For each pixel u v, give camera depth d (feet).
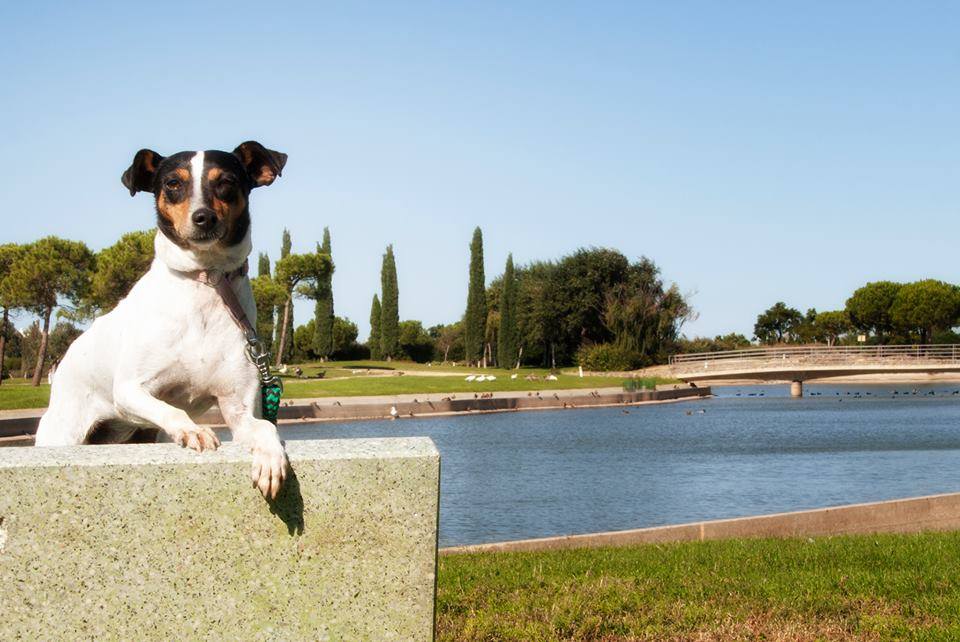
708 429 127.03
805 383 311.47
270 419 13.73
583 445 104.27
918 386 279.90
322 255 268.21
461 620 20.93
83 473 9.51
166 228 12.74
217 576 9.73
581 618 21.02
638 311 265.75
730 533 37.78
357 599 9.95
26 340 225.15
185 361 12.61
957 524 40.40
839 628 20.45
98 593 9.55
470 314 293.23
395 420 140.26
